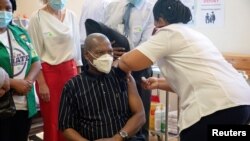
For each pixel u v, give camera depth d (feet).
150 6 8.82
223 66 5.54
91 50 6.00
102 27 7.51
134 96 6.31
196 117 5.24
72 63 8.36
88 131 5.95
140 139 6.29
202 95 5.26
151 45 5.44
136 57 5.47
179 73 5.48
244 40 10.91
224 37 11.31
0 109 5.80
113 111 6.08
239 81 5.51
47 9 8.19
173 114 11.39
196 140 5.33
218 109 5.11
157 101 11.71
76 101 6.00
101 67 5.97
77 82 6.07
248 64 10.29
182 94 5.58
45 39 7.97
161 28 5.64
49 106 8.07
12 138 6.45
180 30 5.53
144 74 7.65
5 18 6.10
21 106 6.38
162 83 6.77
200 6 11.62
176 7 5.65
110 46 6.17
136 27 8.69
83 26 9.65
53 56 8.08
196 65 5.36
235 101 5.18
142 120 6.20
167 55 5.55
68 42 8.21
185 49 5.41
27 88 6.17
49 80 8.04
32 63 6.67
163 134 11.11
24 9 13.94
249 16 10.69
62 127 5.91
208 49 5.57
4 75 5.73
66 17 8.36
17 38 6.39
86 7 9.80
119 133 5.84
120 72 6.05
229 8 11.05
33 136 10.45
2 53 6.01
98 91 6.04
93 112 5.98
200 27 11.75
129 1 8.67
